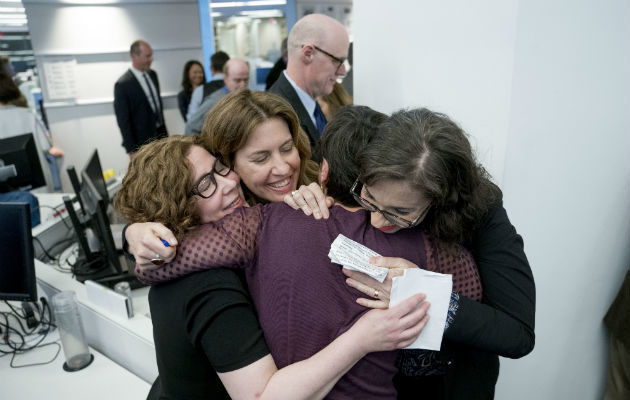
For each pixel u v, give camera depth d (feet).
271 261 2.53
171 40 16.75
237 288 2.63
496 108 3.99
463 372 3.11
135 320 4.94
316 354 2.36
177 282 2.72
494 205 3.08
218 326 2.48
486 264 2.97
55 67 15.61
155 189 2.93
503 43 3.79
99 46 15.90
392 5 4.83
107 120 16.75
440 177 2.27
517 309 2.82
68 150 16.56
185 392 2.92
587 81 4.17
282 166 3.68
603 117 4.44
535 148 4.13
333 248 2.45
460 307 2.56
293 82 6.47
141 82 13.83
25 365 4.93
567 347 5.24
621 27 4.18
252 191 3.87
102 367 4.88
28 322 5.55
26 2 14.66
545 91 3.98
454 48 4.25
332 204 2.92
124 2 15.76
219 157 3.50
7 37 15.83
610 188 4.77
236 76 10.43
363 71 5.52
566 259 4.77
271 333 2.48
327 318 2.40
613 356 5.39
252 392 2.38
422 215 2.52
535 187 4.27
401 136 2.35
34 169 8.78
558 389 5.43
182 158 3.03
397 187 2.29
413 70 4.80
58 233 7.87
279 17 16.15
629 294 4.92
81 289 5.63
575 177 4.48
